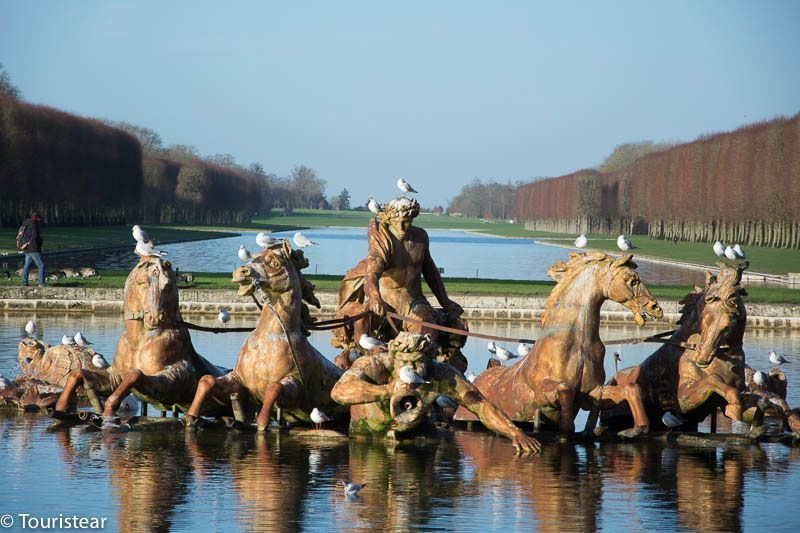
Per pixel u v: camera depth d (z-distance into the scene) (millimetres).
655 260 149250
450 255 154500
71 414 27438
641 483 21688
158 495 19812
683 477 22359
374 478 21562
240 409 26500
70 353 30297
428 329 28266
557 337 26016
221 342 46312
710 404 26969
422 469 22500
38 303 66438
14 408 29531
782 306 67125
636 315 25500
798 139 165000
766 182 173375
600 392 26109
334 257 138250
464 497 20188
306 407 26500
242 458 23172
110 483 20688
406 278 29078
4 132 165500
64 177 184125
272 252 25938
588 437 26281
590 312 26016
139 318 26766
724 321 26281
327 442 25312
